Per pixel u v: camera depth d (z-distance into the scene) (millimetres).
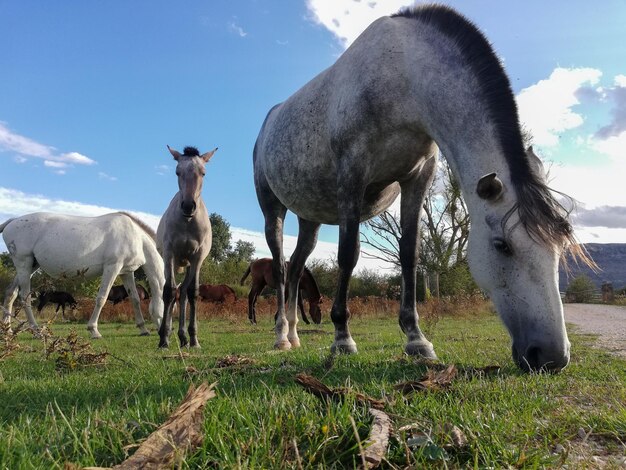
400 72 3521
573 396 2256
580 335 7133
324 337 7605
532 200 2580
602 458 1408
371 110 3621
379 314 16891
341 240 3832
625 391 2221
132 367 3707
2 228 9852
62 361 3785
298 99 4742
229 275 28484
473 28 3264
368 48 3771
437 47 3367
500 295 2766
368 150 3725
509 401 1999
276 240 5812
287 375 2801
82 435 1413
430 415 1681
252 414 1649
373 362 3223
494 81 3000
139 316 10562
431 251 22547
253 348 5699
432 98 3291
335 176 4297
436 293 22562
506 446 1400
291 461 1252
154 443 1283
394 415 1575
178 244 7129
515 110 2896
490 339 5895
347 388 1787
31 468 1197
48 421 1812
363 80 3674
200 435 1344
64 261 9500
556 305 2602
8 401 2393
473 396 2066
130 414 1724
